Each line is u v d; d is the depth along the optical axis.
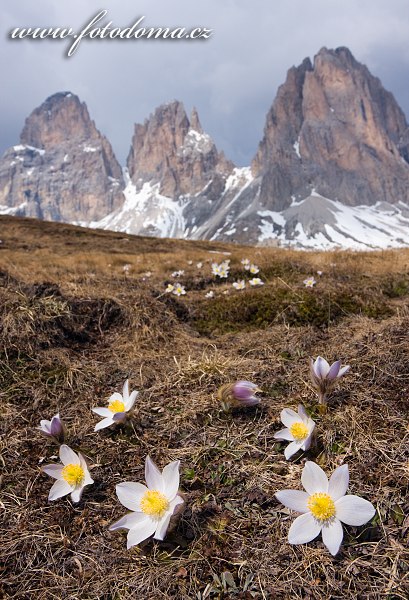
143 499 0.25
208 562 0.24
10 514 0.29
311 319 0.60
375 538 0.24
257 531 0.26
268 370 0.45
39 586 0.24
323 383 0.34
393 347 0.44
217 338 0.59
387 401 0.36
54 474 0.29
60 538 0.27
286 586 0.23
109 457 0.34
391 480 0.28
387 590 0.21
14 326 0.51
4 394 0.42
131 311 0.61
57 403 0.42
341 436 0.33
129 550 0.26
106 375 0.47
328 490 0.24
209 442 0.35
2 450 0.35
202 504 0.28
